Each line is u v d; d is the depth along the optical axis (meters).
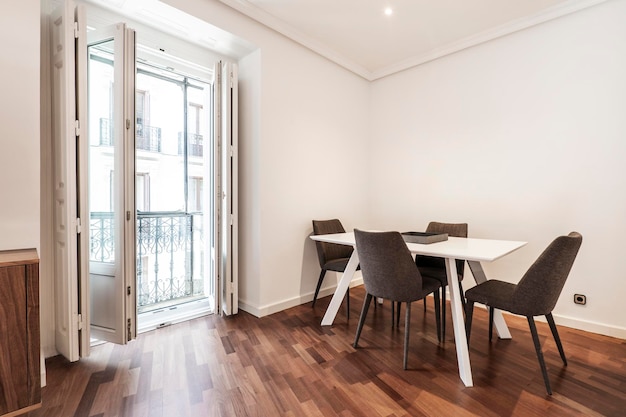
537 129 2.62
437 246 2.04
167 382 1.70
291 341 2.21
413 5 2.48
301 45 3.00
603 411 1.45
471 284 3.03
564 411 1.45
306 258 3.10
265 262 2.74
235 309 2.74
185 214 3.35
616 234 2.27
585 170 2.39
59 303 1.94
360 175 3.79
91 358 1.96
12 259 1.32
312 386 1.66
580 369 1.82
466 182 3.07
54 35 1.88
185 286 3.33
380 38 3.00
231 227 2.71
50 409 1.46
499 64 2.83
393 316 2.53
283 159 2.88
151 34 2.42
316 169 3.21
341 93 3.49
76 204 1.87
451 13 2.58
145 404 1.51
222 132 2.70
